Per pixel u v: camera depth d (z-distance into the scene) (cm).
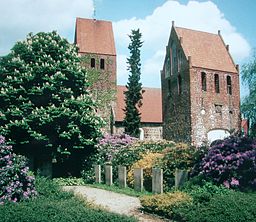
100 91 4531
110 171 2044
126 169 2022
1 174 1176
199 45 4231
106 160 2372
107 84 4581
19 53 2341
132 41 3922
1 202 1118
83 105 2258
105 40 4741
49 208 975
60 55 2395
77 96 2389
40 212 929
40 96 2220
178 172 1541
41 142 2244
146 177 1778
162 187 1568
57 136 2239
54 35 2478
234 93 4200
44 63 2281
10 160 1224
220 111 4044
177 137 4075
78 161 2400
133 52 3906
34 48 2358
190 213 1023
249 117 3541
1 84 2216
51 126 2191
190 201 1129
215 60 4181
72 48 2495
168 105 4319
